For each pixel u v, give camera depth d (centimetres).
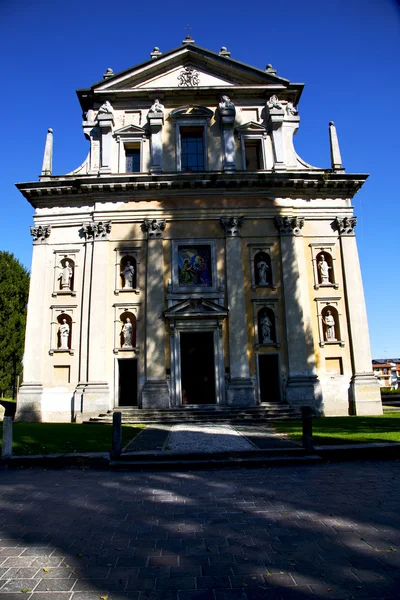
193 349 2664
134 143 2917
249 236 2770
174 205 2780
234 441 1492
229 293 2661
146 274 2689
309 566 534
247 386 2523
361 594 465
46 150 2898
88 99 2980
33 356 2595
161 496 875
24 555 580
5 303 4412
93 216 2767
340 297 2730
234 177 2753
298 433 1644
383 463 1176
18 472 1136
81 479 1048
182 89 2914
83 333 2622
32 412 2506
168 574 521
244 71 2984
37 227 2773
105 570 534
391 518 705
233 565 542
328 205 2847
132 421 2303
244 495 870
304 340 2616
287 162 2911
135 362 2617
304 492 882
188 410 2400
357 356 2630
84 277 2705
